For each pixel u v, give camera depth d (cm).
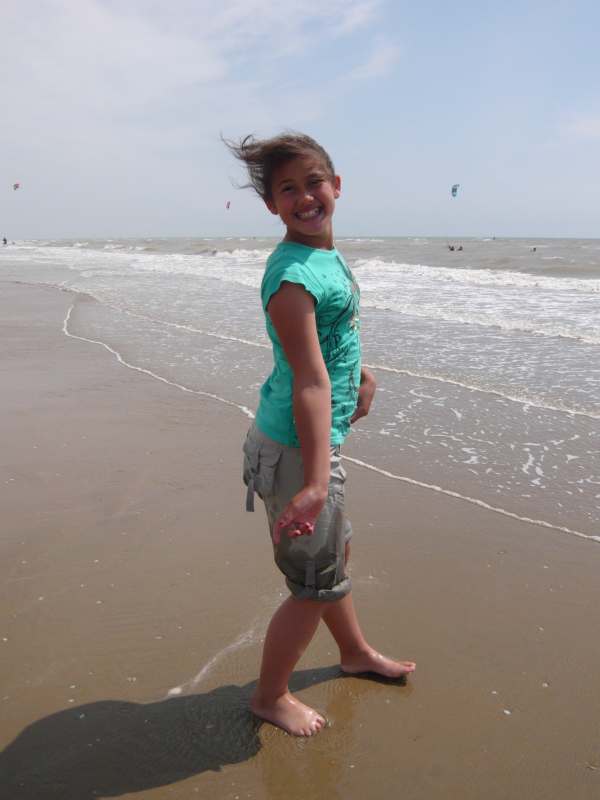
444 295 1358
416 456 477
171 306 1278
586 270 1994
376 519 383
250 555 339
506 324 975
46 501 407
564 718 228
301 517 181
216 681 247
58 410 600
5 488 428
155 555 341
